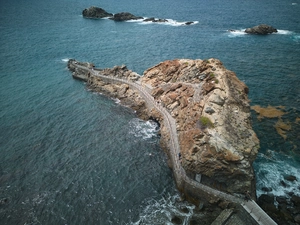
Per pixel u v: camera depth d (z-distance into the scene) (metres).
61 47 114.94
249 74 81.62
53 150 51.66
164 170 46.66
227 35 124.81
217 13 177.88
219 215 34.78
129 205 39.62
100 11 179.38
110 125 59.91
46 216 37.84
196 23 152.00
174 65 68.00
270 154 49.28
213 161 38.19
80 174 45.69
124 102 69.19
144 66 91.75
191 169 40.00
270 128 56.12
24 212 38.41
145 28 144.62
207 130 41.66
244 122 44.75
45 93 74.62
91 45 117.38
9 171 46.19
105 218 37.59
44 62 98.38
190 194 40.09
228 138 40.41
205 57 97.06
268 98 67.75
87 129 58.38
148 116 61.50
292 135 53.75
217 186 39.12
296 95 68.50
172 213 38.16
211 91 49.69
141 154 50.66
